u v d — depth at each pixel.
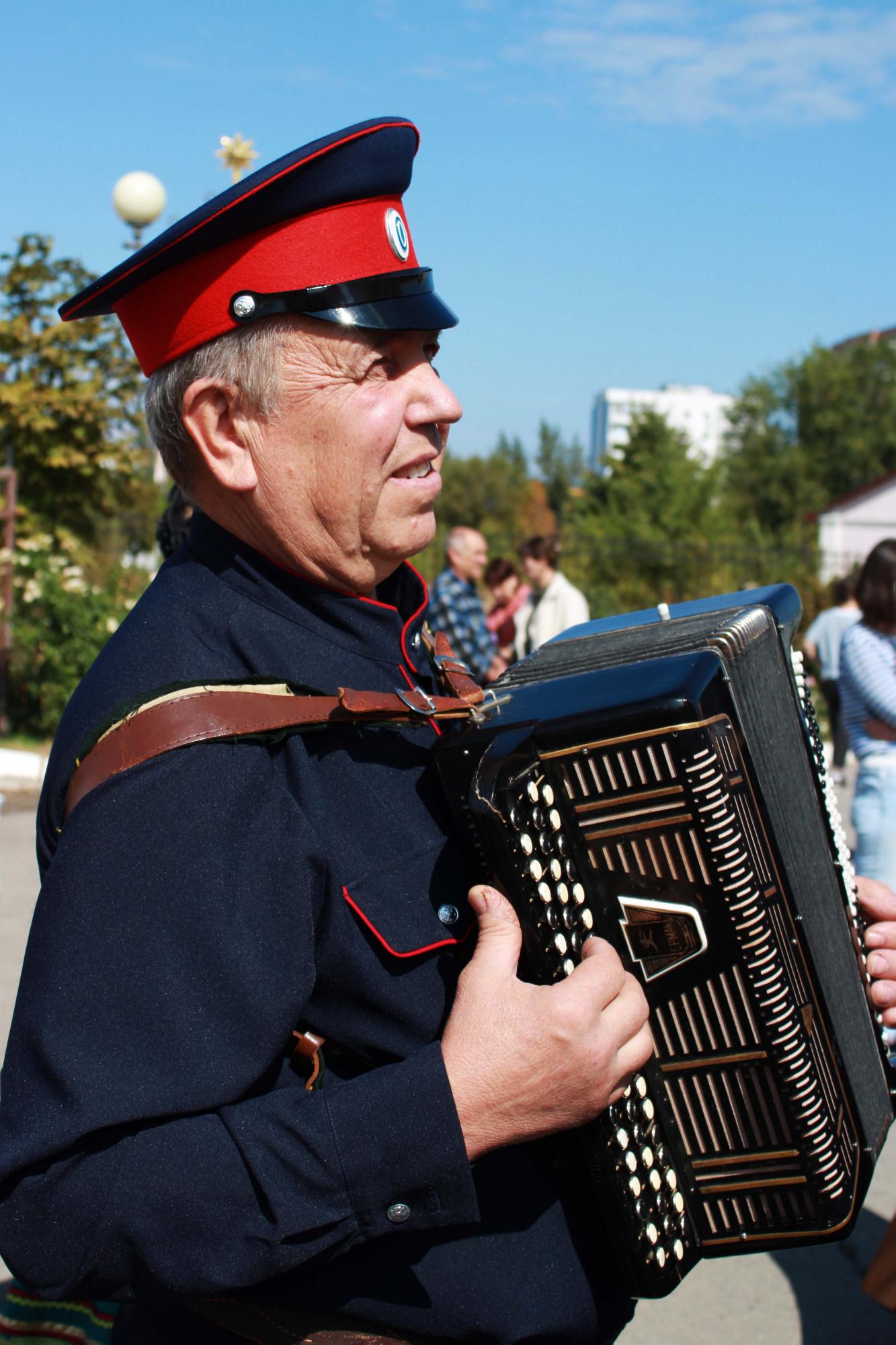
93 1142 1.06
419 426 1.31
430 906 1.22
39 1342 1.48
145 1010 1.07
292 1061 1.20
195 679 1.21
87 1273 1.06
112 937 1.08
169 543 2.05
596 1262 1.28
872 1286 2.48
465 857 1.26
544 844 1.19
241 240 1.22
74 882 1.09
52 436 9.86
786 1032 1.22
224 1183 1.06
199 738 1.14
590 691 1.24
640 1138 1.22
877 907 1.71
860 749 3.95
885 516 31.58
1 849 6.34
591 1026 1.11
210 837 1.12
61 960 1.07
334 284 1.22
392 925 1.19
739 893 1.20
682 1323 2.90
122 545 10.75
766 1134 1.26
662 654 1.35
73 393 9.73
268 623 1.30
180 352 1.26
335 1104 1.10
